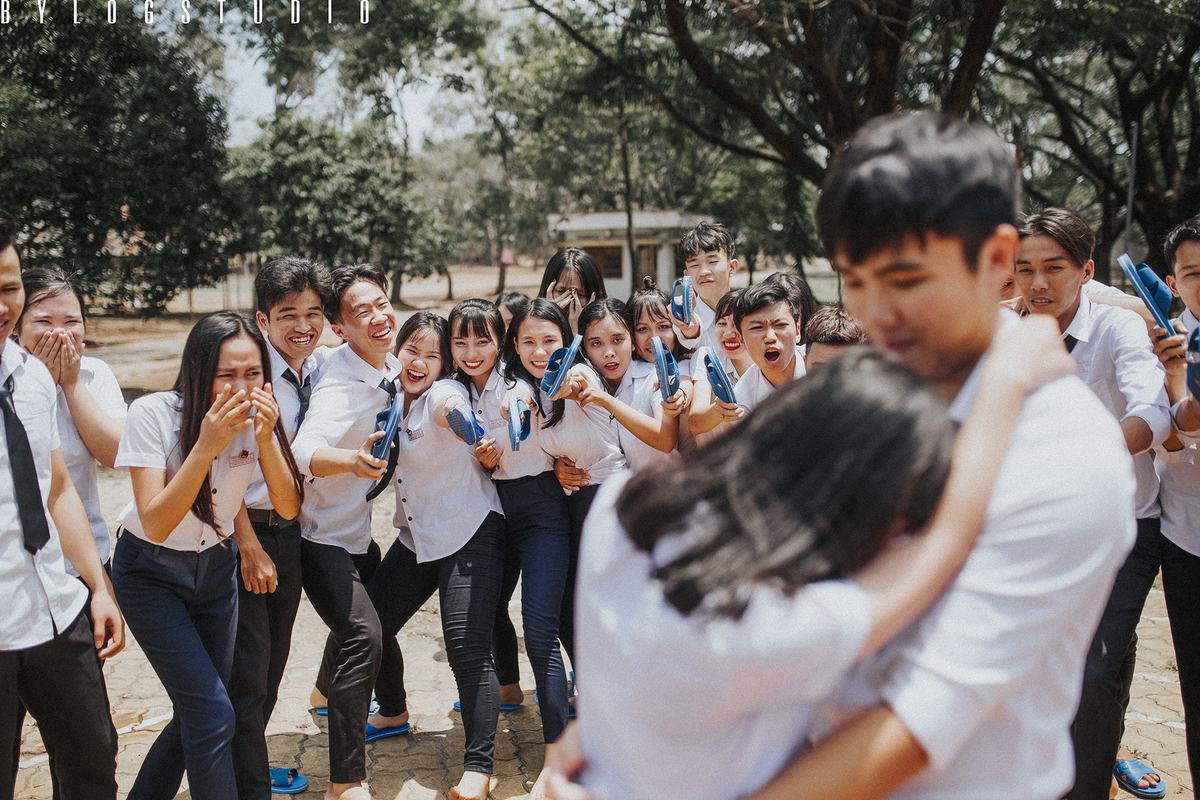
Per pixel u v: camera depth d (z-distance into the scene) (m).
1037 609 0.89
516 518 3.16
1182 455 2.43
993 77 14.25
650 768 0.94
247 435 2.48
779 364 2.88
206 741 2.34
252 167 18.88
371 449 2.70
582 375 3.04
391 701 3.38
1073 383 0.99
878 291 0.99
